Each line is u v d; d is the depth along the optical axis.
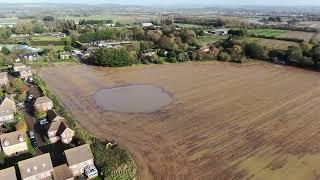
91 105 116.38
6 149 79.69
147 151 83.56
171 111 110.81
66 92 131.25
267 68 175.12
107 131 94.56
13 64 170.00
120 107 114.69
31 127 95.38
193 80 150.62
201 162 78.81
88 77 155.00
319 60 174.25
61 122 89.25
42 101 105.44
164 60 192.00
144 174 73.38
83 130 92.75
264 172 74.94
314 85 142.50
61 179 68.31
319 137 92.00
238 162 78.94
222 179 72.06
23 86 126.25
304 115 107.69
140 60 185.25
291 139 90.75
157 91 133.50
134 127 97.75
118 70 169.62
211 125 99.44
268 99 123.56
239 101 121.12
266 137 91.88
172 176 72.81
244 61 190.50
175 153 82.81
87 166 73.56
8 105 102.44
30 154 80.31
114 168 72.00
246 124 100.19
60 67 174.38
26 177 67.19
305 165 77.81
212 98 124.56
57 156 79.25
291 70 170.50
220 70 170.50
